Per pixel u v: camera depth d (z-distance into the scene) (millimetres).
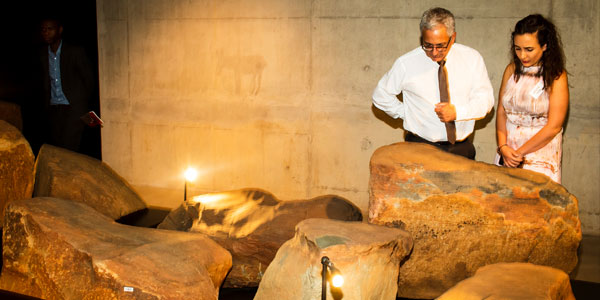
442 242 3541
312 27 5254
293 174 5570
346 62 5207
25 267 3432
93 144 7738
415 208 3537
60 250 3324
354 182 5379
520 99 3580
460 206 3500
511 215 3463
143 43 5957
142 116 6105
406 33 4996
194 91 5832
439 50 3375
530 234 3455
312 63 5316
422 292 3615
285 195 5637
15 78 8594
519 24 3436
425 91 3613
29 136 7852
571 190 4773
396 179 3561
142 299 3016
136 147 6199
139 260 3211
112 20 6047
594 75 4574
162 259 3283
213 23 5625
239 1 5484
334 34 5195
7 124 4848
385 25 5035
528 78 3543
